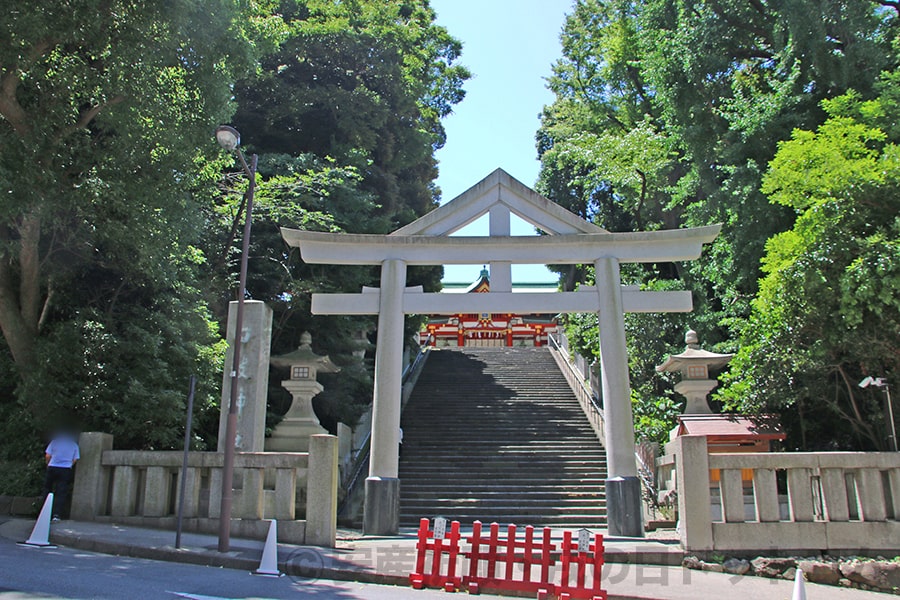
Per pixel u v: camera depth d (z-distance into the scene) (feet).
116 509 39.22
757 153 63.31
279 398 70.08
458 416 75.36
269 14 78.48
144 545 32.50
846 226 42.83
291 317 74.59
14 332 44.16
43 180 38.68
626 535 42.42
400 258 48.80
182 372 46.57
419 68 98.94
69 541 33.60
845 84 58.85
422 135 94.32
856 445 50.29
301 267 71.56
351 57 87.10
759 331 49.26
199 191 49.39
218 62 44.65
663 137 84.38
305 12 91.20
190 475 38.86
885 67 60.75
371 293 48.55
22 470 41.83
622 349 46.37
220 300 65.21
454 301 48.11
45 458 41.06
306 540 36.47
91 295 48.06
